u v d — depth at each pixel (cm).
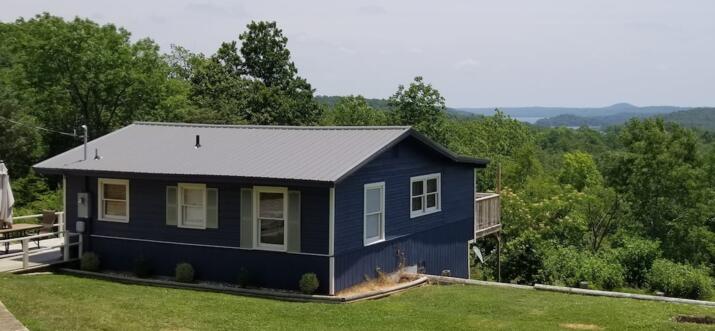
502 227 3262
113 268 1927
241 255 1745
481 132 7031
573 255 3209
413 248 2034
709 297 3177
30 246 2161
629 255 3397
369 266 1797
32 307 1309
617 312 1477
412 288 1805
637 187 5022
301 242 1667
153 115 4450
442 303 1578
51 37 4125
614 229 5050
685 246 4875
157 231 1862
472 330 1311
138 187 1886
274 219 1708
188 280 1766
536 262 3158
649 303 1605
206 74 5084
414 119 4528
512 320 1405
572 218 3759
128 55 4297
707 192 5134
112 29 4328
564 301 1612
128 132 2219
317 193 1645
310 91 5800
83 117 4378
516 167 5247
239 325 1288
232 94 4978
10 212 1961
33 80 4234
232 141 1992
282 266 1695
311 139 1930
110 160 1936
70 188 1986
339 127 2006
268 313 1423
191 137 2088
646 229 4994
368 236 1800
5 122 3766
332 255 1634
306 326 1305
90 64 4181
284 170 1664
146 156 1934
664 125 5462
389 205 1895
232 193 1753
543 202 3656
